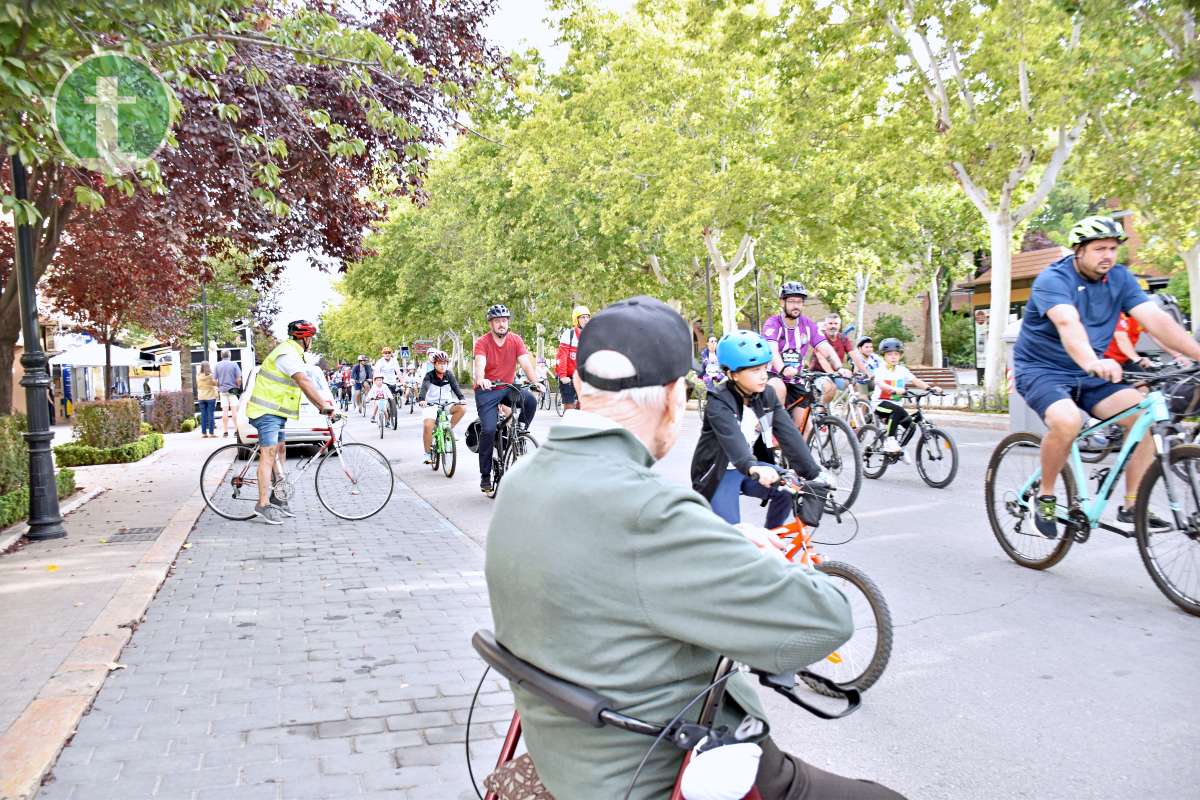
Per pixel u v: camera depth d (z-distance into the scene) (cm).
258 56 764
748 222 2436
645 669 161
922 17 1788
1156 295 859
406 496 1123
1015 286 3988
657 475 167
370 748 374
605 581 159
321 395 936
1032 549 637
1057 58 1703
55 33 514
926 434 1018
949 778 342
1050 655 463
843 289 4138
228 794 334
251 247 1110
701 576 157
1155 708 392
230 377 2228
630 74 2517
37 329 848
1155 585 575
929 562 667
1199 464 502
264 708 416
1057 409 565
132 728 394
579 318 1528
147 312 2214
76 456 1540
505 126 2859
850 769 354
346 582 661
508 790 183
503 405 1072
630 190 2784
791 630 160
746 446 457
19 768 347
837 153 2159
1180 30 1459
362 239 1170
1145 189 1920
